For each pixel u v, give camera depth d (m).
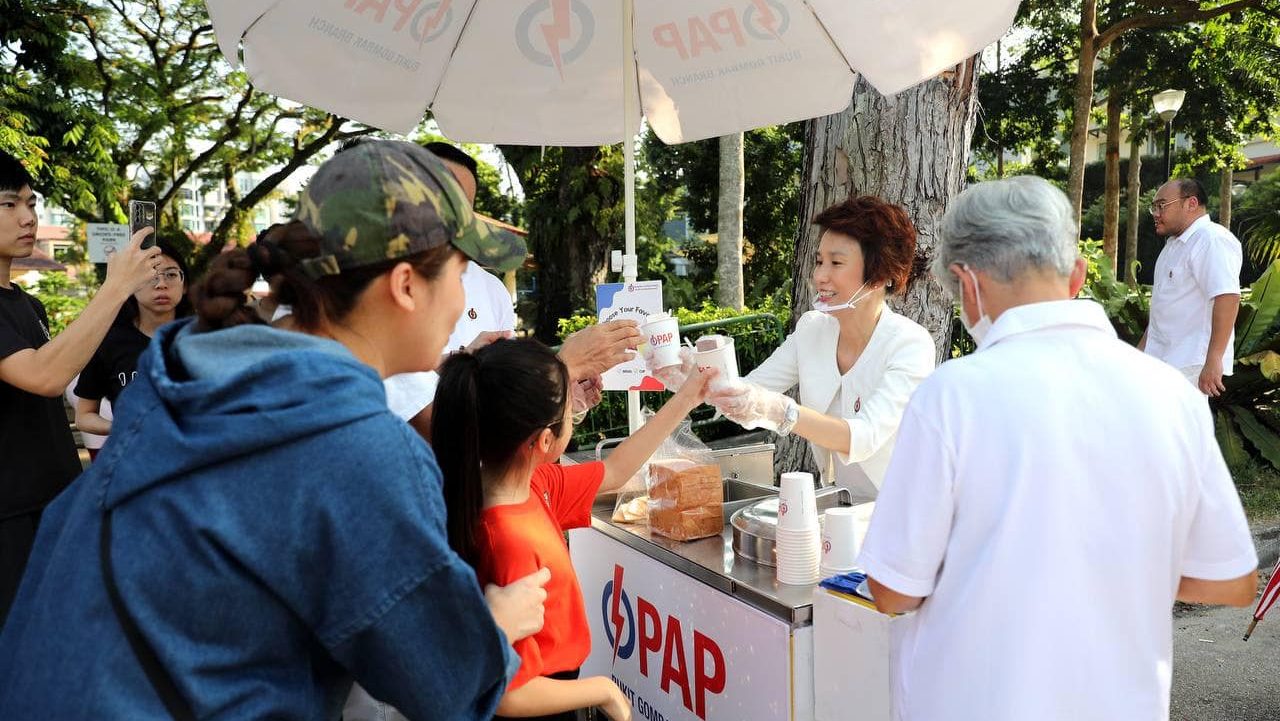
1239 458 5.66
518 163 11.94
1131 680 1.14
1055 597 1.12
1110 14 16.17
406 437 0.91
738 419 2.13
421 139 16.42
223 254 0.99
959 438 1.17
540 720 1.73
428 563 0.87
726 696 1.98
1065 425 1.14
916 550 1.20
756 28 2.71
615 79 3.00
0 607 2.38
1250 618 3.59
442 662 0.89
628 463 2.12
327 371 0.88
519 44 2.85
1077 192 11.80
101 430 3.39
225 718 0.84
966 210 1.27
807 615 1.77
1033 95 18.19
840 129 4.13
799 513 1.87
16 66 10.71
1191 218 4.71
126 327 3.45
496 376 1.53
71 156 10.81
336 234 0.92
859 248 2.32
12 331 2.30
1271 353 5.69
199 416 0.86
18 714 0.83
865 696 1.61
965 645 1.16
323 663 0.93
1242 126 17.06
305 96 2.59
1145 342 5.07
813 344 2.62
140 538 0.85
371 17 2.54
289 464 0.85
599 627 2.60
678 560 2.12
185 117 14.37
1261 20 14.86
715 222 17.64
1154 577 1.14
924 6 2.36
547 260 11.95
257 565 0.83
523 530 1.56
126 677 0.81
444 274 0.99
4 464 2.38
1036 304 1.21
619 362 2.09
